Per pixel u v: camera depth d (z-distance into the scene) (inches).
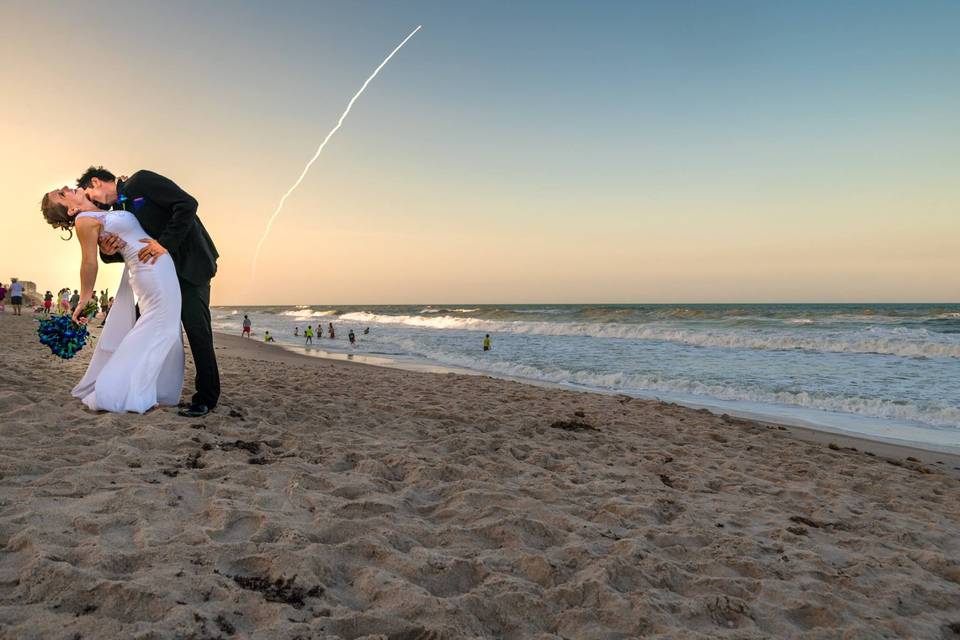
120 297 184.2
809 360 646.5
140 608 72.7
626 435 251.6
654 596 97.4
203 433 161.5
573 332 1203.9
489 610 85.8
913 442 295.7
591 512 138.0
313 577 86.5
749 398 433.4
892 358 649.0
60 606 71.2
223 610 75.2
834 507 166.2
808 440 292.7
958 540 146.5
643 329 1059.3
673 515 146.6
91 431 151.6
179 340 187.3
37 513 96.7
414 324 1829.5
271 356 697.6
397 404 267.9
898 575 118.0
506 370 601.9
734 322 1392.7
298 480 132.5
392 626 77.1
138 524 98.2
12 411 162.2
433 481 150.3
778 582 107.6
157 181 173.2
